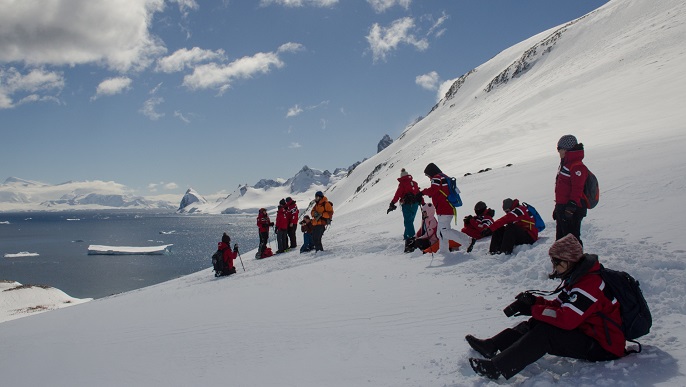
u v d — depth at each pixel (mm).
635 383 3061
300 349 4770
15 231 199250
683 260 5277
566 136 6262
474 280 6426
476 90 129375
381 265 8875
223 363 4688
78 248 119375
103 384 4594
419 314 5355
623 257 5695
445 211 8375
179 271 75938
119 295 13922
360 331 5066
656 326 4027
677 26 55188
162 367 4852
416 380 3594
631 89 39031
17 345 7102
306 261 11898
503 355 3354
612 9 91250
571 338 3428
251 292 8438
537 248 6879
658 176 9617
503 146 38875
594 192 6156
